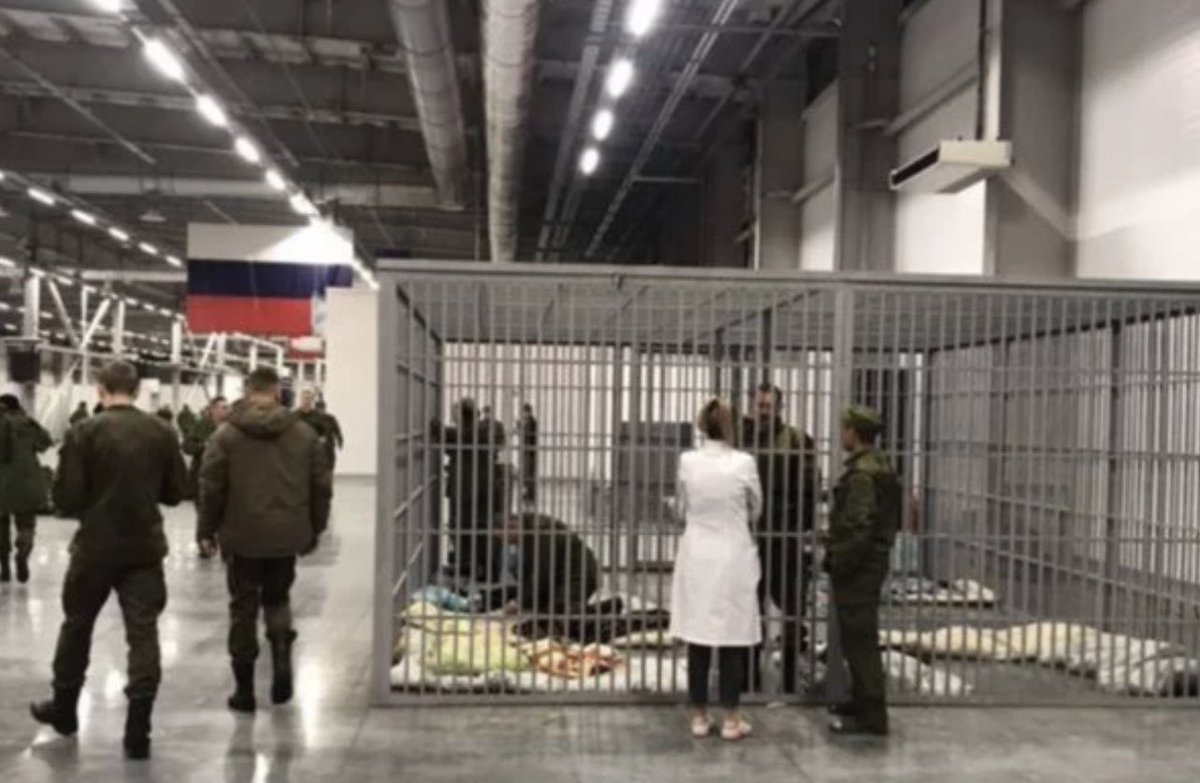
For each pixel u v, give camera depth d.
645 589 6.12
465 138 14.52
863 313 6.49
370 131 16.45
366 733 5.33
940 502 6.41
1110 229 8.53
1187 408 6.30
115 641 7.09
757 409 6.04
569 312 6.23
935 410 6.42
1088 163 8.88
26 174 16.52
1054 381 6.44
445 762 4.92
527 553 6.18
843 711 5.54
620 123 15.45
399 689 5.86
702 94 15.24
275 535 5.43
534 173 18.50
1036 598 6.39
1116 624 6.29
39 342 16.59
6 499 9.26
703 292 5.99
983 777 4.81
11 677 6.29
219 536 5.45
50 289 24.86
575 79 13.04
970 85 10.16
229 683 6.22
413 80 10.91
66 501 4.89
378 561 5.81
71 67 12.85
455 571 6.27
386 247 24.61
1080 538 6.34
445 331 6.50
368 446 19.02
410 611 6.14
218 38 12.21
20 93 14.74
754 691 5.98
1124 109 8.36
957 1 10.48
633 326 6.20
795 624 5.98
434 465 6.34
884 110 12.16
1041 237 9.06
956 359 6.68
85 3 10.53
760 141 15.18
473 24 11.39
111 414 4.95
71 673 5.14
